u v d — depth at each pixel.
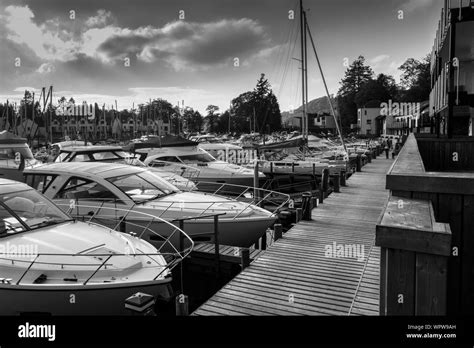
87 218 7.16
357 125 82.25
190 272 6.76
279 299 4.73
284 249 6.70
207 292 6.63
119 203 7.34
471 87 9.87
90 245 4.98
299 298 4.75
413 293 2.04
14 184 5.72
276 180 16.86
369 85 87.94
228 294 4.90
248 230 7.46
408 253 2.04
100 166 7.96
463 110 12.37
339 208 10.08
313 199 10.40
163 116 86.94
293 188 16.95
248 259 5.86
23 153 12.61
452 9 9.48
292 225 9.20
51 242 4.89
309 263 5.98
